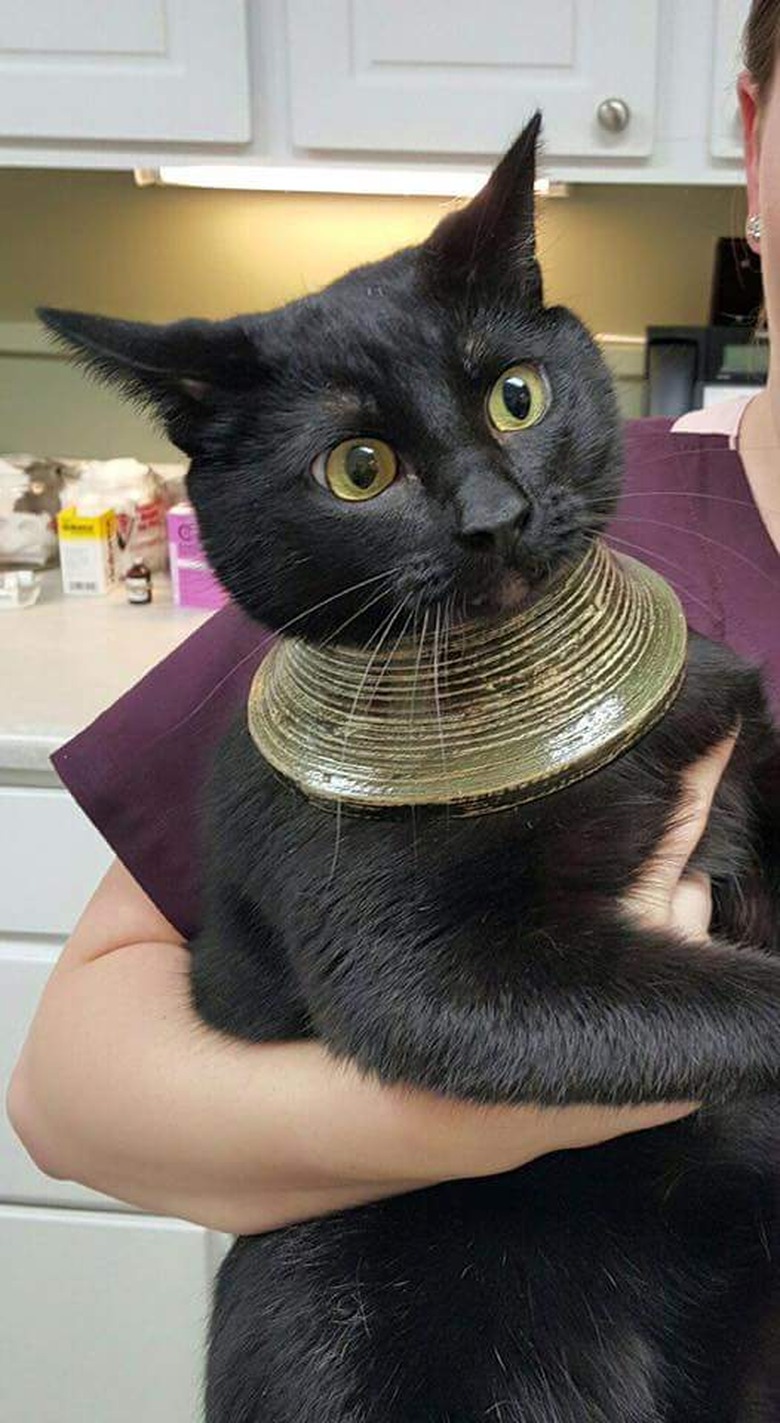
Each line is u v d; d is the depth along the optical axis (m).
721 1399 0.76
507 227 0.69
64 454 1.98
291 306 0.70
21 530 1.80
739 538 0.95
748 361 1.67
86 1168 0.83
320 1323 0.77
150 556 1.78
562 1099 0.64
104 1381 1.57
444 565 0.63
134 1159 0.79
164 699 0.97
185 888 0.94
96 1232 1.51
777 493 0.97
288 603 0.68
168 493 1.82
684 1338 0.76
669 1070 0.63
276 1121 0.72
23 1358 1.58
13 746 1.34
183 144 1.55
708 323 1.80
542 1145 0.66
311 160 1.54
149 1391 1.57
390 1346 0.76
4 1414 1.60
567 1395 0.75
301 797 0.69
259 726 0.71
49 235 1.91
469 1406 0.75
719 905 0.79
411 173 1.57
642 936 0.67
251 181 1.73
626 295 1.85
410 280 0.68
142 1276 1.52
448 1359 0.75
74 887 1.41
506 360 0.67
